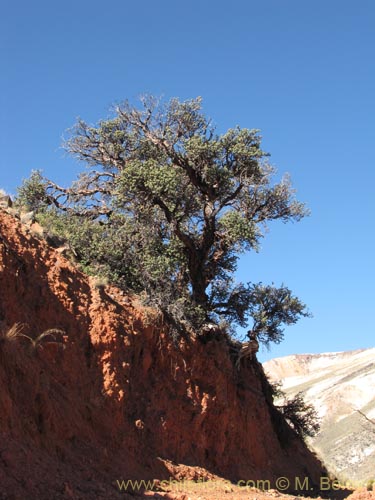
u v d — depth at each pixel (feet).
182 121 81.30
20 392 41.34
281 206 80.12
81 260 67.67
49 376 46.88
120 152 85.40
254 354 83.25
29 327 48.96
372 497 62.39
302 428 92.43
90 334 55.26
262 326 79.00
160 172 71.51
